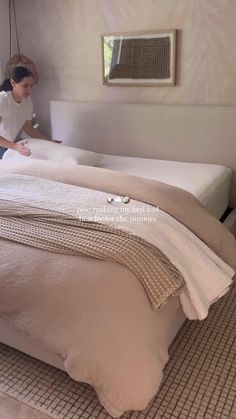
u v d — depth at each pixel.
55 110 3.56
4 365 1.80
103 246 1.53
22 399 1.62
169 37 2.92
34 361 1.82
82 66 3.39
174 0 2.85
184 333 1.99
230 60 2.80
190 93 3.02
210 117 2.89
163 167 2.87
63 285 1.43
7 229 1.70
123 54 3.14
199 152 3.02
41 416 1.54
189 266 1.70
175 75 3.01
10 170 2.43
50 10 3.35
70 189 2.09
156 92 3.15
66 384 1.69
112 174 2.27
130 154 3.32
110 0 3.07
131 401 1.32
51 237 1.61
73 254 1.53
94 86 3.40
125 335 1.35
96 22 3.19
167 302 1.53
